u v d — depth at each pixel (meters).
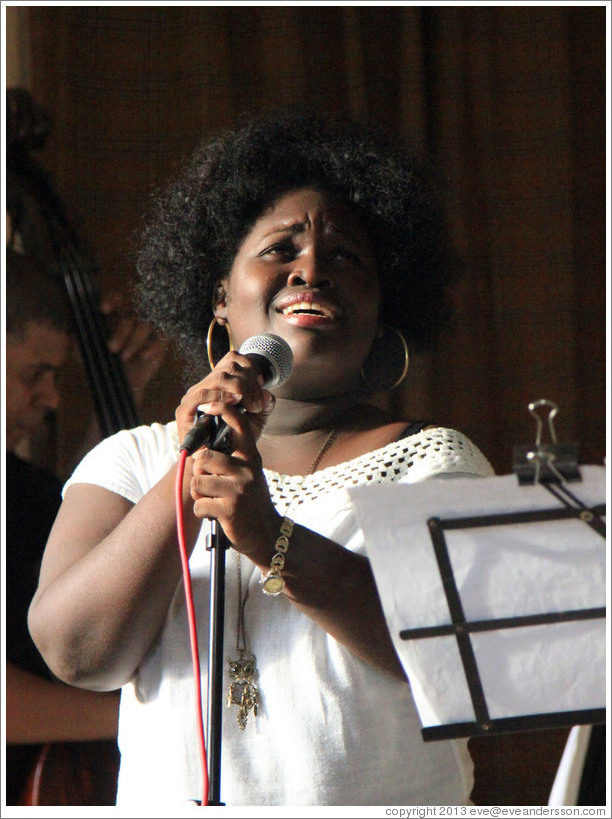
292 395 6.77
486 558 4.74
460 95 14.76
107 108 13.92
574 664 4.82
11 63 13.66
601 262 15.10
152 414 12.41
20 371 10.62
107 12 14.04
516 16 15.06
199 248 7.59
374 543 4.74
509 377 14.66
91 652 5.99
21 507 10.23
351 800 5.88
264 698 6.00
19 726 9.17
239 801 5.86
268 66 14.32
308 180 7.31
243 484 5.53
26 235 11.50
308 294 6.66
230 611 6.21
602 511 4.57
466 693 4.85
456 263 8.40
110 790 9.31
